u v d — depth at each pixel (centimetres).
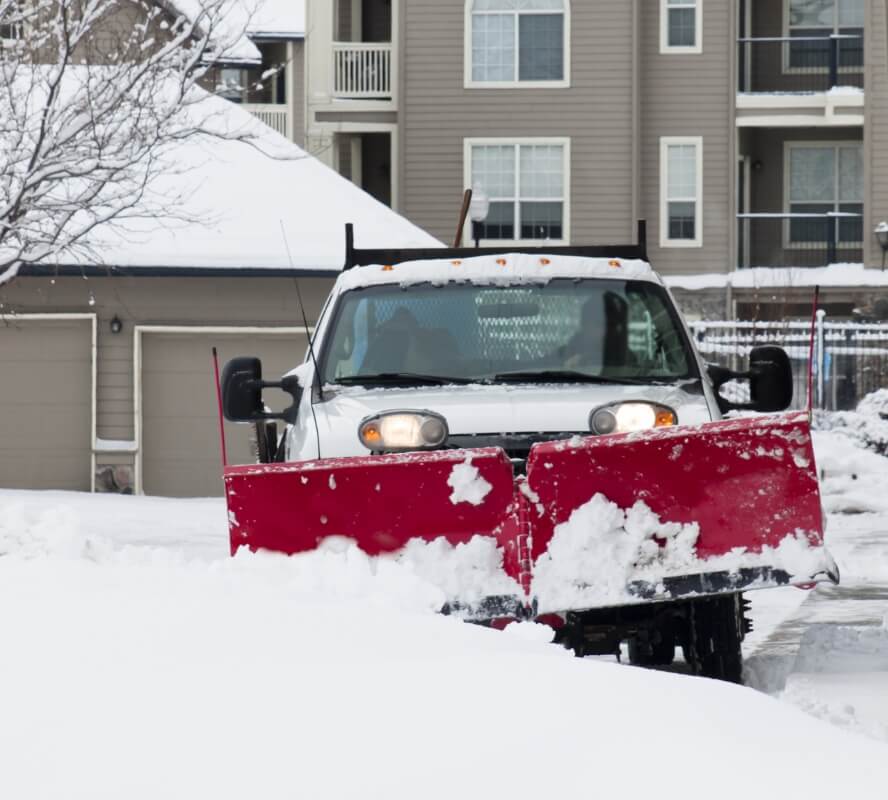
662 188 10069
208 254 6425
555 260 2553
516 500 2025
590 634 2211
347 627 1625
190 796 1125
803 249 10731
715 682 1488
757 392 2408
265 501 2041
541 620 2073
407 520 2033
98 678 1404
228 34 4794
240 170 6788
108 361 6588
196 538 4369
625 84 9912
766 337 8562
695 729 1280
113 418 6600
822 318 8475
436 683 1394
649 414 2178
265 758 1195
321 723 1274
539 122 9931
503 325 2467
